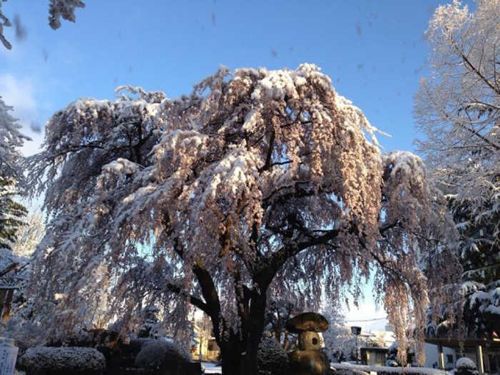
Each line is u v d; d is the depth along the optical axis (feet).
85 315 37.35
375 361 136.77
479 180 41.42
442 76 45.03
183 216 32.12
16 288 51.42
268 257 37.68
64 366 41.39
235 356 36.32
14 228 71.97
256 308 34.86
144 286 40.34
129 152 42.70
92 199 34.01
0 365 24.45
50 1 11.37
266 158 36.11
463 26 44.27
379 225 36.94
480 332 64.23
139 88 44.57
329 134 31.35
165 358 43.19
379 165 33.50
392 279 40.75
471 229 64.75
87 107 39.91
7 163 30.50
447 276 40.19
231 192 29.12
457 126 43.06
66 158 41.70
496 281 61.21
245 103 34.14
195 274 36.70
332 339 137.39
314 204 40.73
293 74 33.17
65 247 32.45
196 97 35.19
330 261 44.75
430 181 40.27
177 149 31.07
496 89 42.68
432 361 117.60
